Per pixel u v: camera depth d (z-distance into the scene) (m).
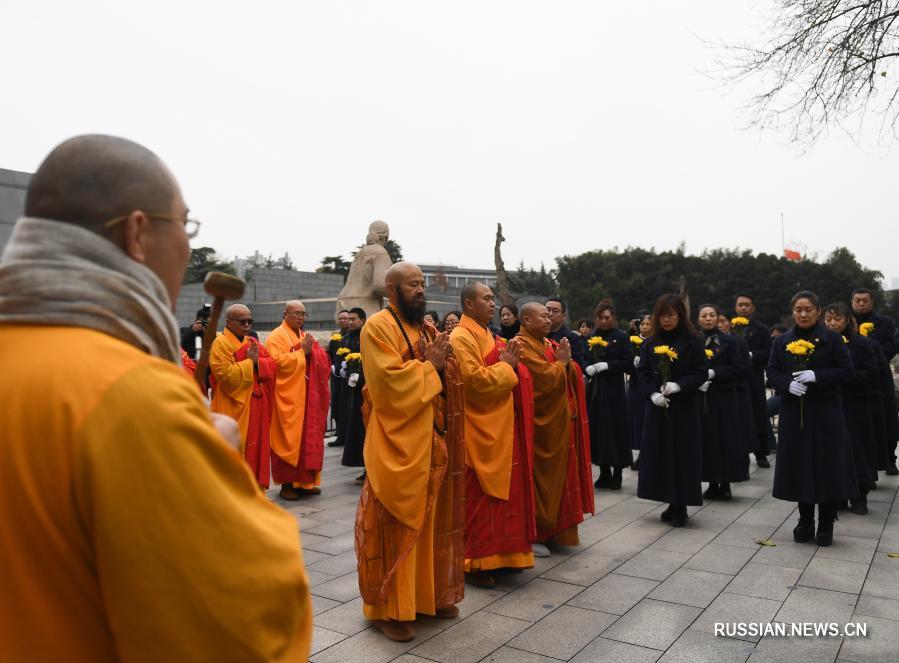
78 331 0.97
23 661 0.89
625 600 4.11
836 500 5.08
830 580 4.40
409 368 3.61
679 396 5.86
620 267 54.81
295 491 7.22
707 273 53.91
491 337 4.76
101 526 0.87
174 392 0.95
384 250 11.92
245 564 0.96
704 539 5.46
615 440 7.50
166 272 1.14
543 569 4.75
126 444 0.88
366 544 3.63
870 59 8.35
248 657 0.96
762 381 8.95
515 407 4.57
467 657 3.36
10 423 0.90
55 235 1.00
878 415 7.29
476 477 4.39
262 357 6.80
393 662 3.31
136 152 1.10
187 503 0.90
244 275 36.09
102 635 0.93
